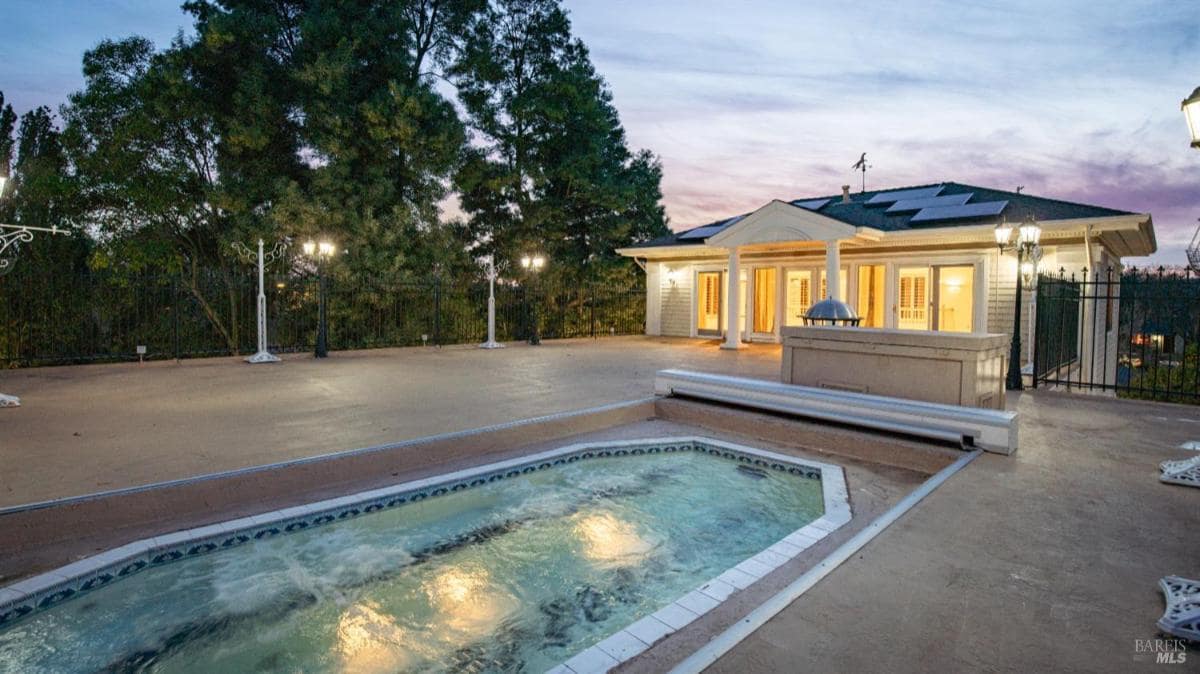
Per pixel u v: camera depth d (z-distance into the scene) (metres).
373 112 14.99
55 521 3.45
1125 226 10.41
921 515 3.43
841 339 6.26
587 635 2.82
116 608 2.98
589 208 22.38
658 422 7.11
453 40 18.86
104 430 5.58
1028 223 8.27
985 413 5.00
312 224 14.80
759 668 1.92
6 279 11.57
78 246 15.33
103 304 13.74
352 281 15.40
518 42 20.47
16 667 2.49
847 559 2.81
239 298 16.31
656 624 2.50
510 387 8.46
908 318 14.27
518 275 20.72
